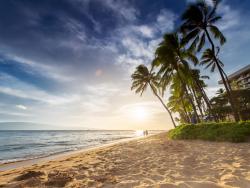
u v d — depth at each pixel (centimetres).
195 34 1666
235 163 425
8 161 1053
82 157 879
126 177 382
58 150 1667
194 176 345
